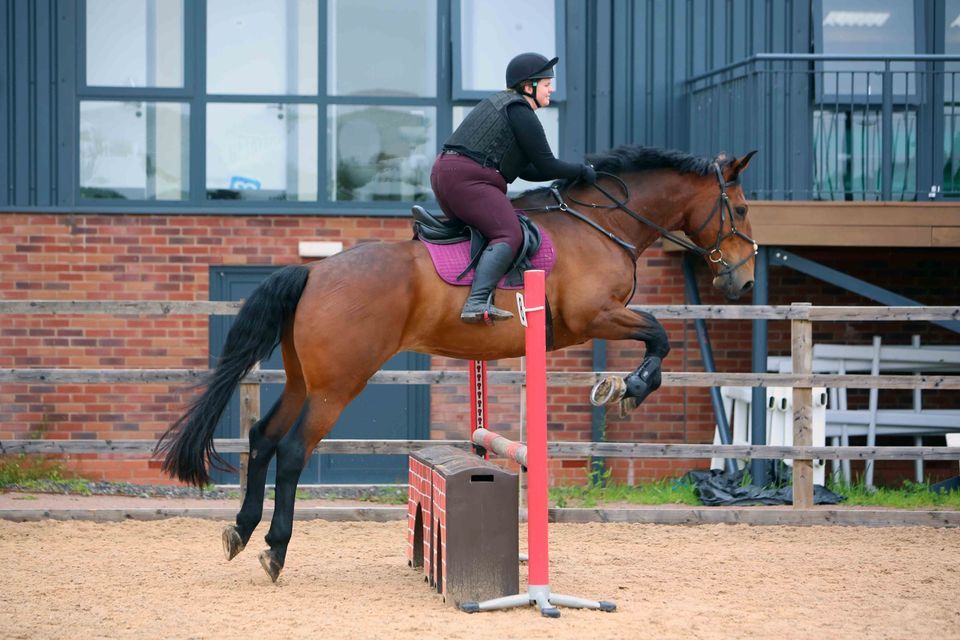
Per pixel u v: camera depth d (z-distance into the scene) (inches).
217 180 497.7
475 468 250.5
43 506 397.7
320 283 264.8
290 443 264.4
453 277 267.7
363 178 502.9
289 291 266.1
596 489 443.8
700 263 500.7
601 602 248.5
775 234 444.5
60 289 479.2
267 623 232.4
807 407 383.2
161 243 483.2
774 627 233.6
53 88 486.0
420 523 291.1
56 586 269.7
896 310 378.0
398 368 494.6
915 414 480.4
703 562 309.9
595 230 289.0
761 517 377.7
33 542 332.8
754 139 472.4
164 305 370.9
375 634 223.6
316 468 489.4
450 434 492.1
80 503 410.0
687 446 383.2
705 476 457.1
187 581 277.1
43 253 478.9
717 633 228.1
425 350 278.8
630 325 283.3
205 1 495.2
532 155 273.9
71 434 475.2
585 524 375.6
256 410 370.9
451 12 501.7
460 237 274.1
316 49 501.4
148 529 354.9
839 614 246.7
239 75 498.3
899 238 446.9
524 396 387.2
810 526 375.6
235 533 275.4
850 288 451.2
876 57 452.8
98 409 476.4
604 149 499.5
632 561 311.6
